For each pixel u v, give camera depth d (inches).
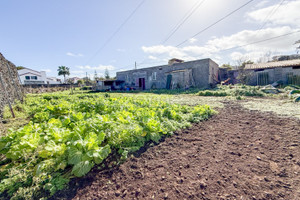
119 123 114.7
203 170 78.2
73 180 70.4
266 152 94.1
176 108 193.8
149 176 74.9
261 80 602.2
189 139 118.9
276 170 75.6
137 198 61.2
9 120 192.1
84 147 78.0
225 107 243.6
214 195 61.1
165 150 101.5
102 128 104.5
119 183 70.1
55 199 59.8
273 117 169.0
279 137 114.6
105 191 65.1
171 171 78.5
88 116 142.3
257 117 174.2
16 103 304.5
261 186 64.9
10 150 79.4
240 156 91.1
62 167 72.2
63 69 1472.7
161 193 63.4
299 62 549.0
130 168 81.7
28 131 94.7
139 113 148.6
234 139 116.9
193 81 678.5
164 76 800.3
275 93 394.9
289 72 546.6
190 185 67.5
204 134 129.0
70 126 116.0
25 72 1567.4
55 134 87.0
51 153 76.7
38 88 942.4
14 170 74.0
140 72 931.3
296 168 75.9
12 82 350.3
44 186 63.8
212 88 576.4
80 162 73.0
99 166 81.4
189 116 173.8
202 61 650.8
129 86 956.0
